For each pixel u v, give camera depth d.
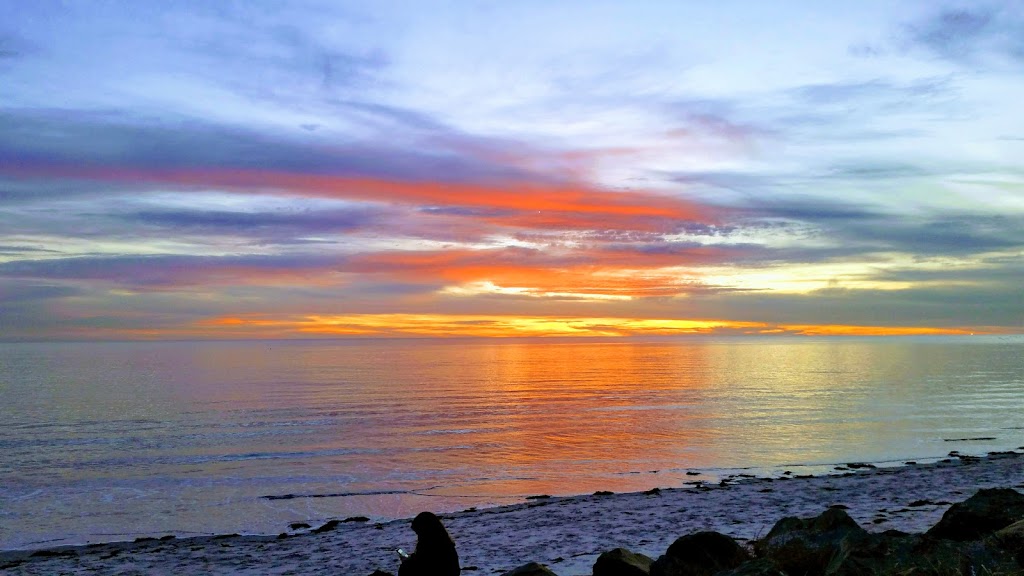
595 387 90.06
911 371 127.69
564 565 11.87
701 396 75.12
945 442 39.16
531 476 29.58
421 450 38.22
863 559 7.38
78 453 38.56
